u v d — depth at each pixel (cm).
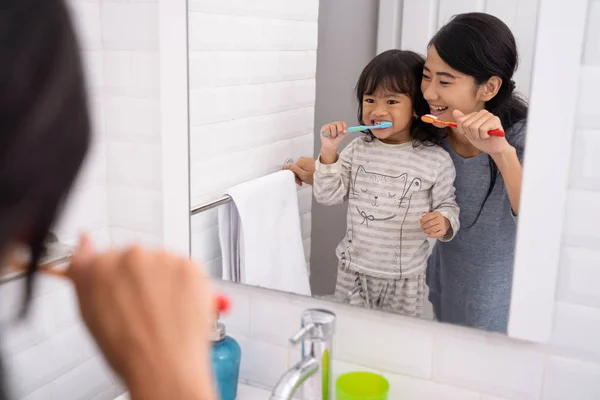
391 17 85
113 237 117
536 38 77
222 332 99
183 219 108
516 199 82
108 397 121
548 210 81
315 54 90
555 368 86
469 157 83
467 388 91
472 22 80
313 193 95
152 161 109
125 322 39
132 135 110
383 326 95
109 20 107
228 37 94
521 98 79
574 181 79
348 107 90
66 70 29
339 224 94
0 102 27
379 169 90
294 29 90
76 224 108
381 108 88
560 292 83
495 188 83
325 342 88
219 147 101
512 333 86
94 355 117
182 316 40
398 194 89
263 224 100
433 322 91
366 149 90
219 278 107
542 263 82
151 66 105
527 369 87
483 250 85
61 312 109
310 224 97
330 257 96
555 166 79
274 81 93
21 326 101
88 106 31
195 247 108
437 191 86
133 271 41
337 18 88
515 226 83
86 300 41
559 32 76
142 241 114
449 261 87
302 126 94
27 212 29
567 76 76
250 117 97
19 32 28
